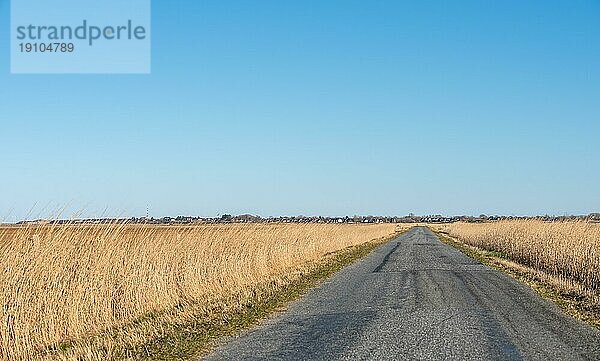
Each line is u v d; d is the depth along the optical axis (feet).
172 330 45.44
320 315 54.24
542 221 128.88
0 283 39.14
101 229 51.11
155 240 59.31
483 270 101.71
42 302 41.86
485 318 52.21
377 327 48.32
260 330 47.11
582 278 81.51
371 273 95.71
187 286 61.52
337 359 37.78
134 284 52.65
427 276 90.63
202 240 70.38
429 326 48.55
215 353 39.52
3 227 43.09
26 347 38.88
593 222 112.78
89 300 46.75
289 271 93.91
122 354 37.70
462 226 284.20
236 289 68.44
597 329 47.03
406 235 318.04
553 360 37.06
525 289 73.26
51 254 43.75
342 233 178.40
